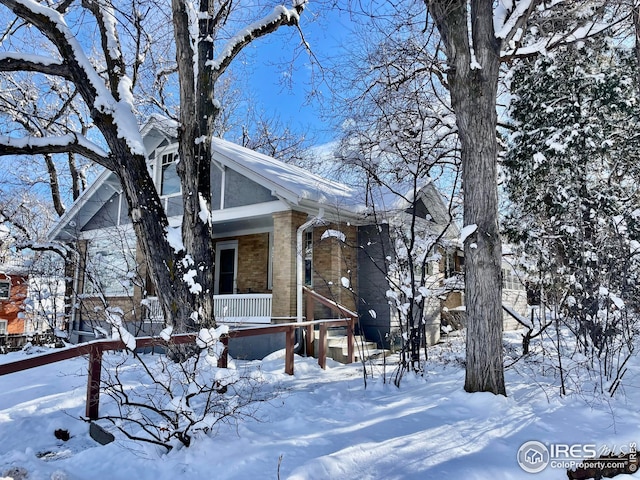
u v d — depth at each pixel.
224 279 13.39
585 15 7.10
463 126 5.46
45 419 4.79
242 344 9.80
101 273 12.29
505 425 4.09
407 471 3.08
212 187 11.27
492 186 5.33
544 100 9.92
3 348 13.87
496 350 5.06
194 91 7.40
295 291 9.45
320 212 9.60
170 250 6.68
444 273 12.70
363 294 11.52
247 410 4.64
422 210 12.55
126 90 7.14
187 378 3.83
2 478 3.03
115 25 7.59
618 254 6.02
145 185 6.68
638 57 6.30
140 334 10.94
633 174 9.69
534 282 7.98
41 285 13.17
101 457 3.48
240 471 3.05
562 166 9.40
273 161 12.95
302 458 3.24
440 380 6.35
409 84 9.05
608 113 9.55
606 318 5.79
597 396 5.12
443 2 5.53
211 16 7.98
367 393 5.73
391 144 8.51
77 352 4.27
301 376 7.18
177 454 3.47
